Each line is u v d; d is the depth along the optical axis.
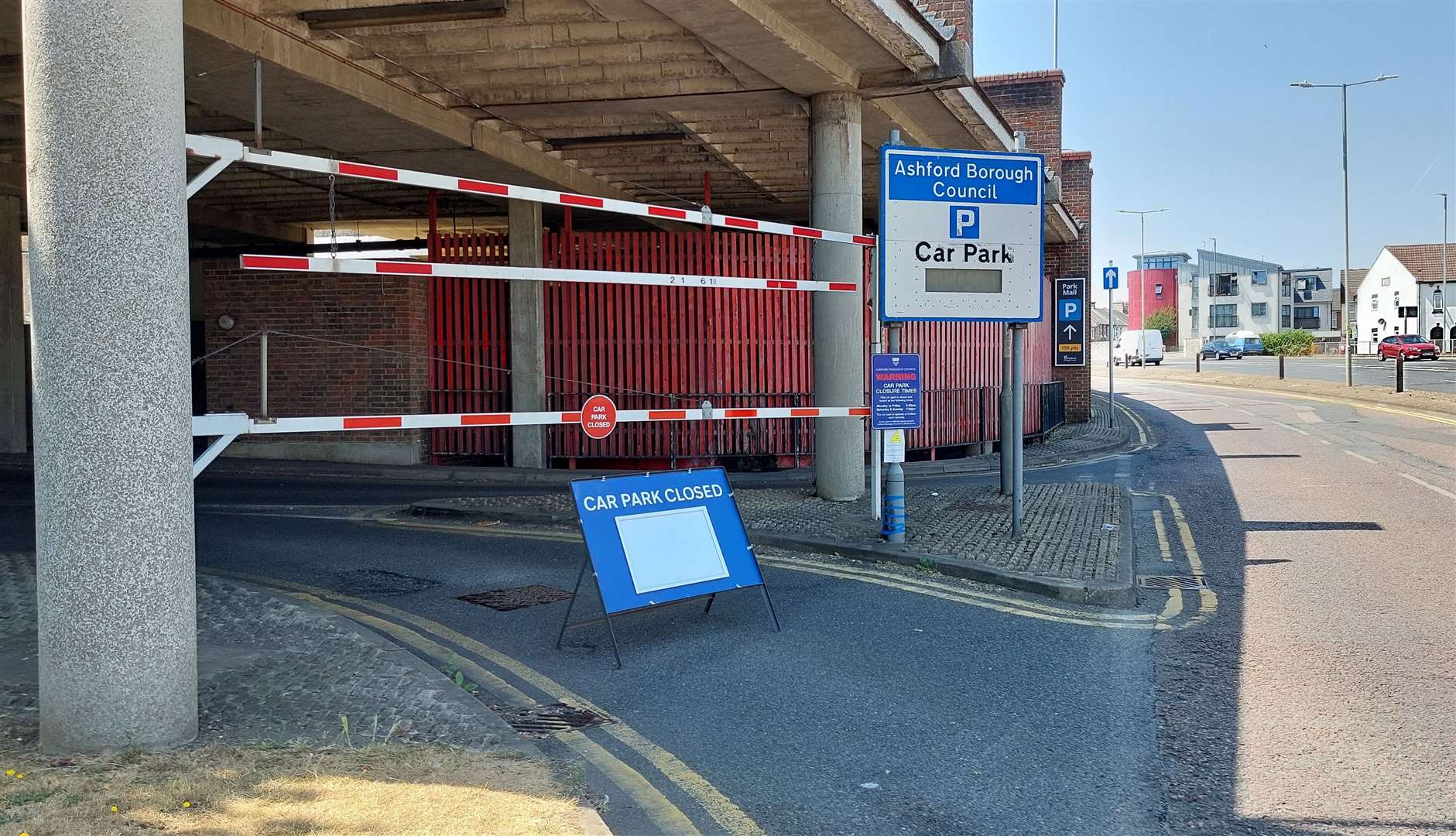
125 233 5.09
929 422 20.03
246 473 18.14
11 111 14.14
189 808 4.32
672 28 11.62
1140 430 26.41
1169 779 5.14
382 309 18.88
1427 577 9.52
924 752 5.47
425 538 11.88
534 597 9.02
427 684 6.23
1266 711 6.09
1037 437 23.75
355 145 15.38
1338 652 7.26
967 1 17.17
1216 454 20.31
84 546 5.08
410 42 12.02
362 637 7.20
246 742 5.28
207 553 10.95
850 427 13.98
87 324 5.06
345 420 6.61
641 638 7.70
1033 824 4.64
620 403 18.62
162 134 5.21
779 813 4.75
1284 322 118.75
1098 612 8.50
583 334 18.69
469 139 15.41
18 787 4.55
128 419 5.12
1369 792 4.96
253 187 20.30
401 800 4.45
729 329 18.61
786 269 18.69
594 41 11.77
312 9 10.70
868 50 12.68
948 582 9.52
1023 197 11.13
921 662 7.05
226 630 7.41
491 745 5.30
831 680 6.66
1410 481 15.73
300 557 10.73
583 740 5.63
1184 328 120.50
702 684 6.62
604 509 7.37
